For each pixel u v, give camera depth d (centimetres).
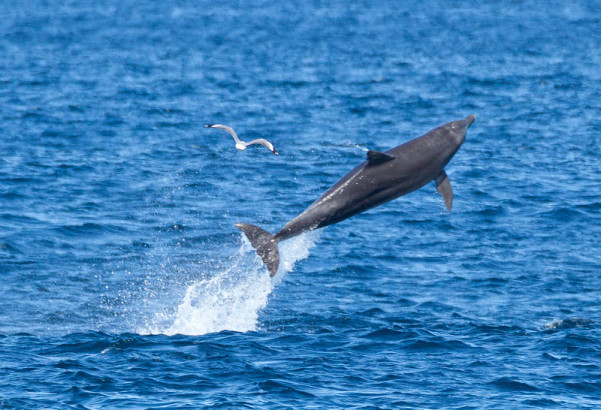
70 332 8319
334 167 15438
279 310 8975
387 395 6638
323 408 6362
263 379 6938
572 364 7362
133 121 19812
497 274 10144
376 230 11831
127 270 10250
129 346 7762
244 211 12662
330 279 9956
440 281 9906
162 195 13425
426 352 7675
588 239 11512
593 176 14862
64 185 13850
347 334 8212
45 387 6706
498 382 6938
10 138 17562
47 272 10075
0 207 12456
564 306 9112
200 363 7319
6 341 7944
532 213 12656
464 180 14562
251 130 18812
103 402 6412
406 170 5925
